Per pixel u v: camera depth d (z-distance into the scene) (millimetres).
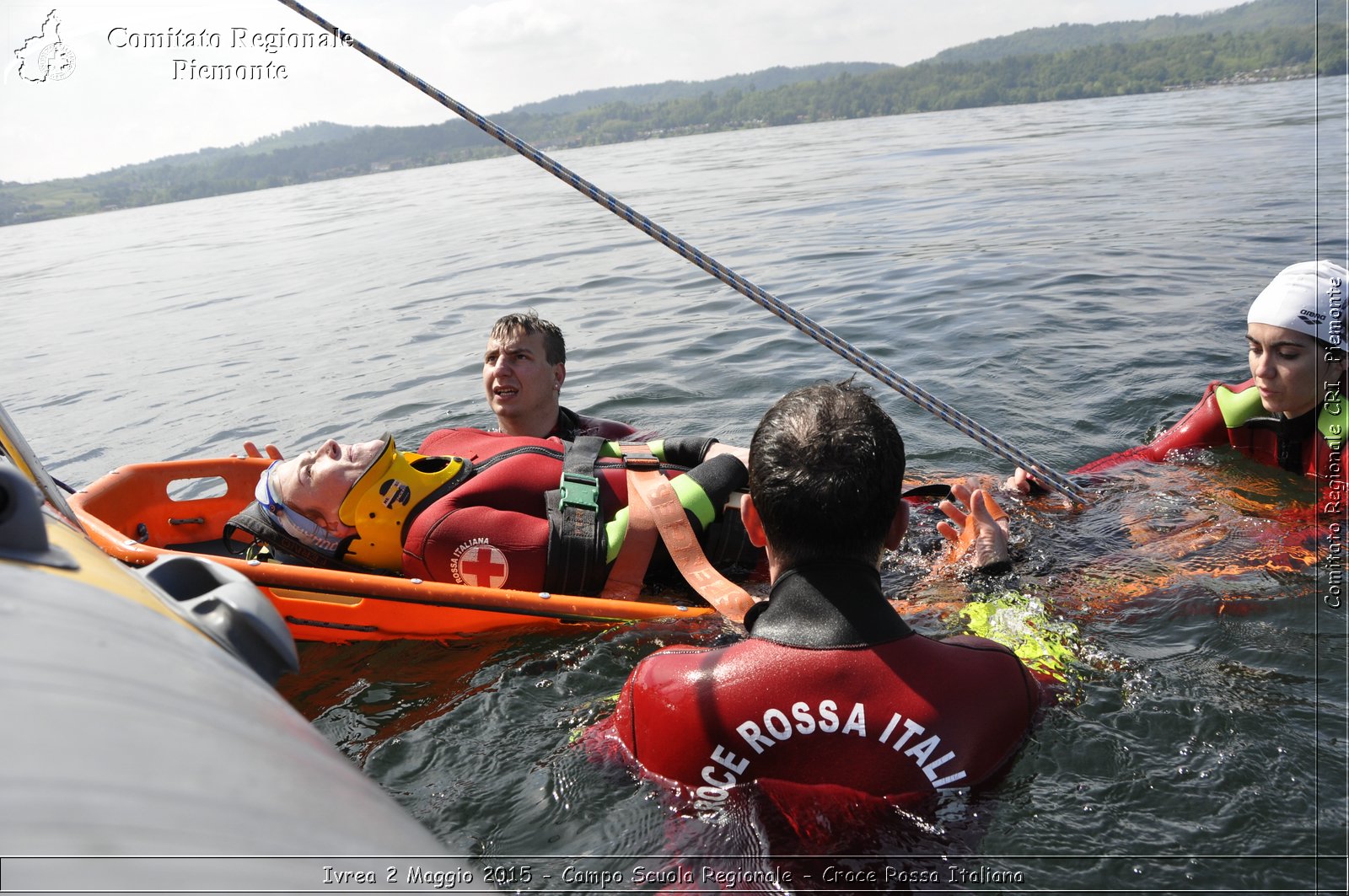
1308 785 1495
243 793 488
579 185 2924
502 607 2213
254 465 3133
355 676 2158
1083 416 3996
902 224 10648
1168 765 1539
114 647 580
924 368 4879
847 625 1375
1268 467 3000
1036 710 1506
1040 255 7820
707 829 1365
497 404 3035
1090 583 2299
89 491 2816
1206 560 2387
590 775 1549
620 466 2482
